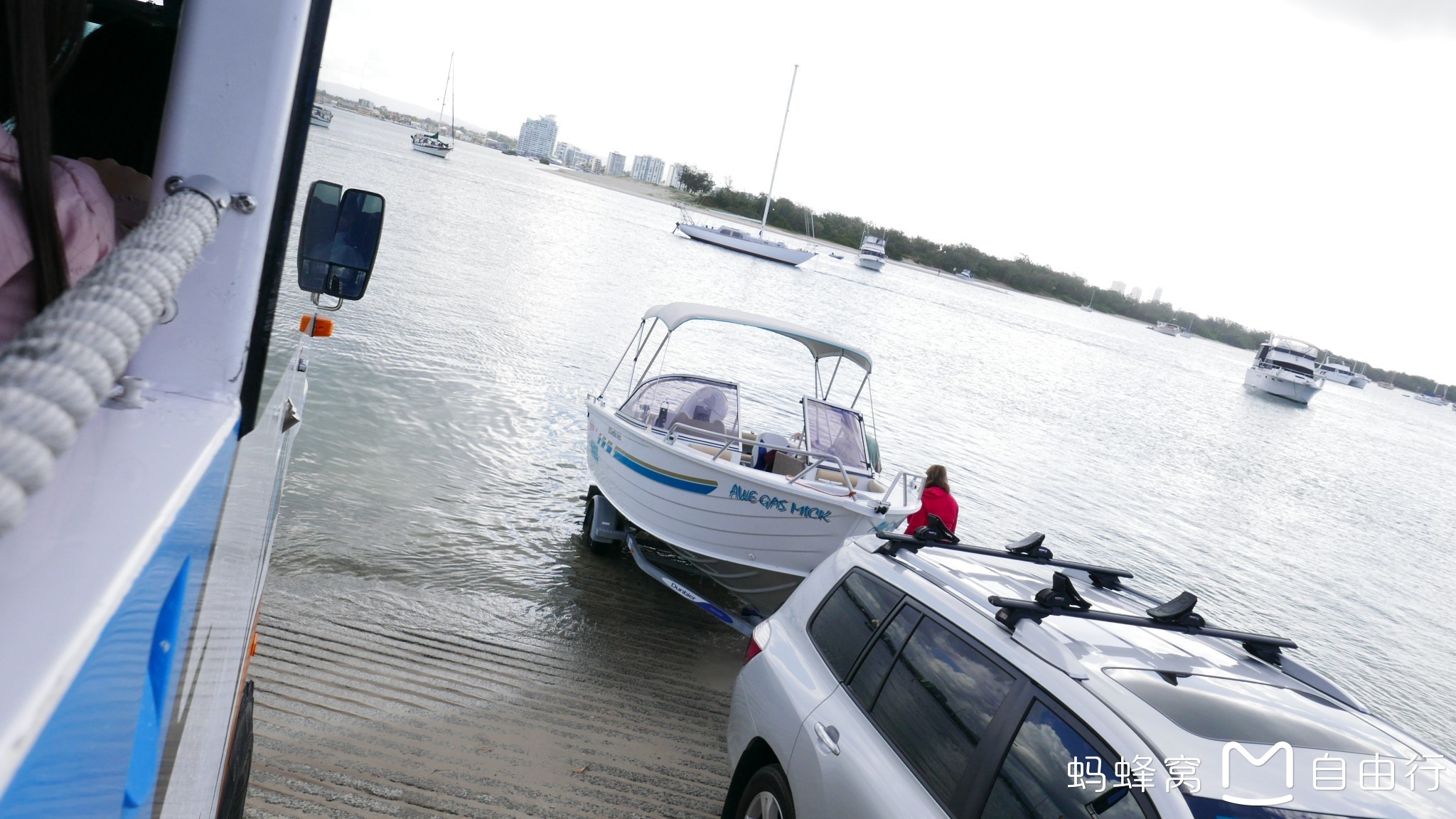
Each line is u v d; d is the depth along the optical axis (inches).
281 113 51.4
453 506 364.2
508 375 628.1
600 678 246.5
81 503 34.2
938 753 114.6
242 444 59.3
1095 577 154.4
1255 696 108.0
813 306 1974.7
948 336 2101.4
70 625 26.0
